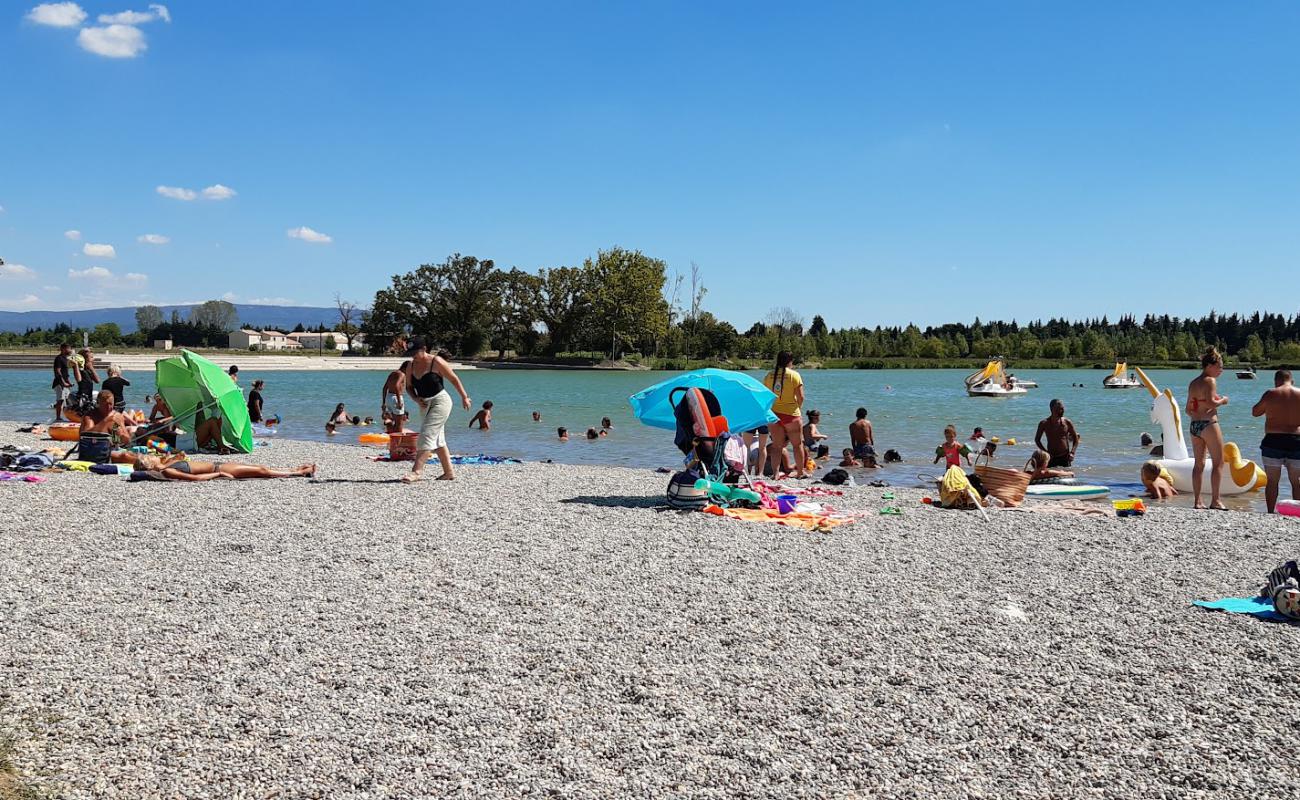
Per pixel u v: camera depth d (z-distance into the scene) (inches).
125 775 159.5
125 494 460.1
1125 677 207.3
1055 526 393.4
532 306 4874.5
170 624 240.5
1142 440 862.5
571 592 276.7
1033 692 198.5
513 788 156.3
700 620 248.8
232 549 331.6
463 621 246.4
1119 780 160.1
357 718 182.7
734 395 514.6
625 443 911.0
